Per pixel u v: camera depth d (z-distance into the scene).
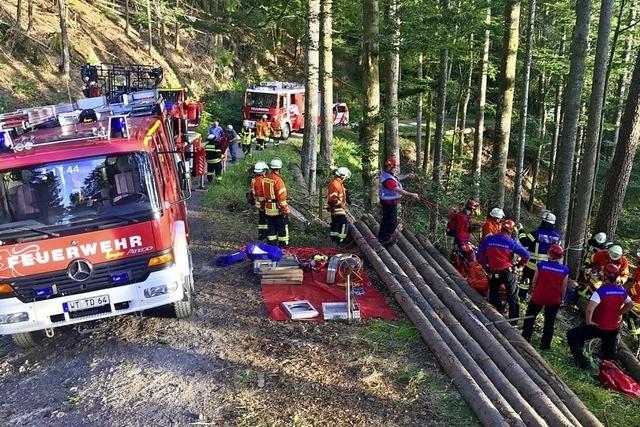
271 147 23.03
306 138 16.58
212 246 10.38
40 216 5.91
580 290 10.22
